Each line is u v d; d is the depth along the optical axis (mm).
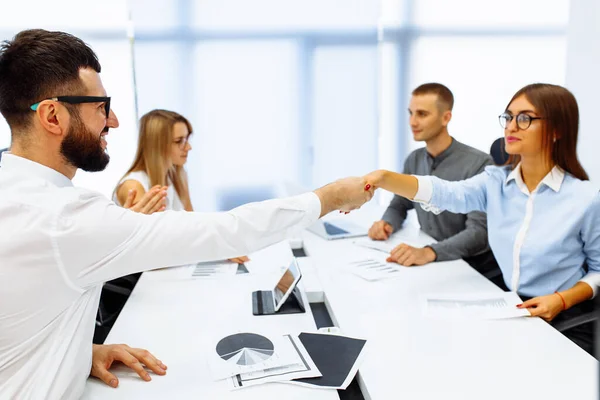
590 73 3324
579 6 3367
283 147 4000
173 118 2268
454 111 4078
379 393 1015
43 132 932
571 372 1086
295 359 1136
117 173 3783
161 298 1525
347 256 1921
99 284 1028
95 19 3602
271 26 3812
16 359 876
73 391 964
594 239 1520
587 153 3367
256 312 1410
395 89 4016
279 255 1948
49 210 856
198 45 3748
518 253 1632
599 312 1348
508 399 991
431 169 2406
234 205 4012
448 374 1081
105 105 992
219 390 1033
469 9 3918
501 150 2373
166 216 967
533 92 1521
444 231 2270
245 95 3875
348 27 3891
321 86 3953
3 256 820
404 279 1660
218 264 1842
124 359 1102
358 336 1259
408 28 3920
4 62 899
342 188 1230
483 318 1356
